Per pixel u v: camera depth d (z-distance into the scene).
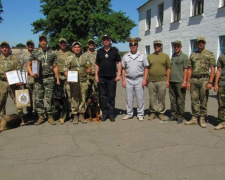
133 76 6.11
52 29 26.50
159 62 6.00
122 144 4.58
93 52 6.48
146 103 8.58
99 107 6.62
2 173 3.51
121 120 6.23
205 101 5.55
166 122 6.01
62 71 6.33
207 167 3.66
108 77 6.02
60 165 3.74
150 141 4.73
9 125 5.53
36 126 5.75
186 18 14.02
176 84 5.85
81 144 4.59
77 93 5.85
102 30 25.73
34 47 6.79
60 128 5.58
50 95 5.77
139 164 3.77
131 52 6.15
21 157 4.03
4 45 5.59
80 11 24.91
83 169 3.61
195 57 5.49
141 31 21.31
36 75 5.52
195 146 4.47
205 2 12.29
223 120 5.41
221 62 5.31
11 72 5.49
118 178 3.36
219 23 11.34
